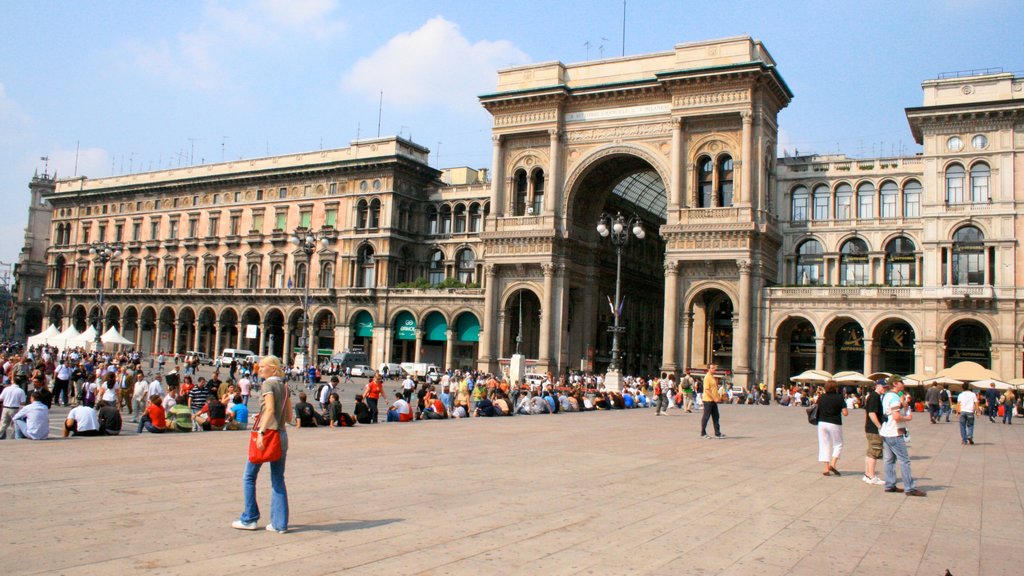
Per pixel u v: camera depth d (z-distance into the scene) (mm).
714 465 22125
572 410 47812
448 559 10805
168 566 9836
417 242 101375
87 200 126875
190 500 14078
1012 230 64875
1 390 30188
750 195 70250
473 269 98438
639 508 15086
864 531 13812
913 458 26344
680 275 72812
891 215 72688
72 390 43406
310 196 103250
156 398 27000
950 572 11188
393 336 95250
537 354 87125
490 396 43656
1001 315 64375
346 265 98938
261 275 106000
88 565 9727
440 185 103562
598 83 78938
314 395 59781
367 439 26219
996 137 66188
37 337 81188
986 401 57656
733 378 69688
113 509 13023
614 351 57906
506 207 81188
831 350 72125
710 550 11953
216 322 108688
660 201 105000
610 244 90812
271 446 11766
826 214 75000
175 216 116188
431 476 18219
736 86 71250
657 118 75438
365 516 13375
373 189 98438
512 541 12000
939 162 67875
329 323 101375
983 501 17516
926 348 66500
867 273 73125
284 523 11914
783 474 20688
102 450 20688
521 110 80688
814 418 21094
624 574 10445
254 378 62375
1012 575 11141
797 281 75625
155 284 116562
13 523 11766
